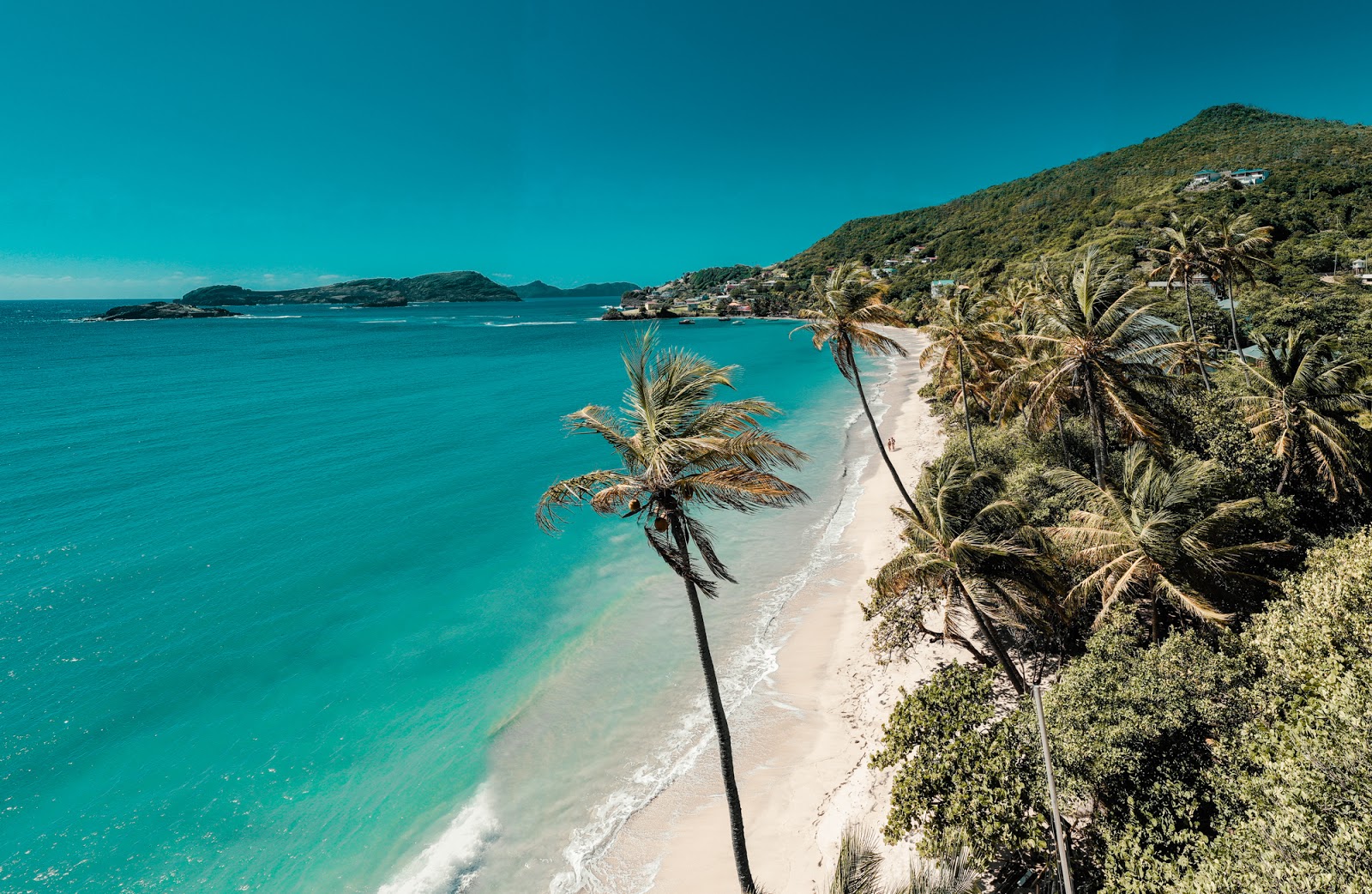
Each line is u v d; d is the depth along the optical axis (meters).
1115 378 20.50
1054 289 23.59
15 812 16.12
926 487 20.88
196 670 21.78
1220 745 11.92
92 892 14.27
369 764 17.94
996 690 17.83
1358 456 22.91
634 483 11.33
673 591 27.48
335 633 24.23
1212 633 15.38
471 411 65.56
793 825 15.43
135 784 17.08
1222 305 55.75
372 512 36.34
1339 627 12.64
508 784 17.30
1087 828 12.51
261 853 15.27
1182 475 16.78
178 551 30.66
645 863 14.88
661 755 18.12
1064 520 19.81
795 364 108.56
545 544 32.62
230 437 53.03
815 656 22.06
